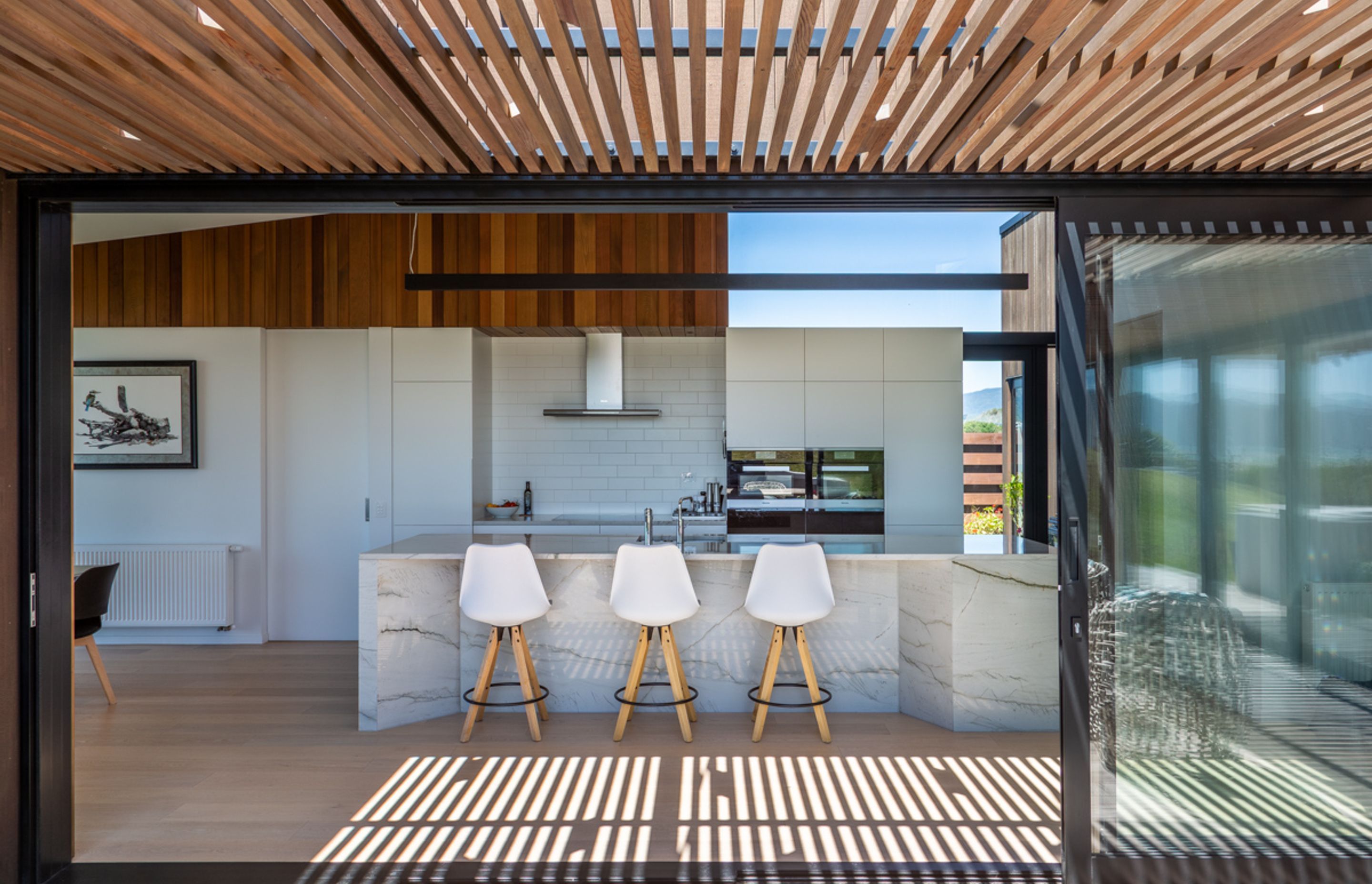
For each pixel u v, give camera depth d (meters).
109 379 6.04
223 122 2.34
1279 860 2.75
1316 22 1.81
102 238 6.02
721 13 2.38
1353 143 2.51
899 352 6.11
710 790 3.45
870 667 4.50
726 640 4.48
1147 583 2.78
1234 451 2.79
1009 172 2.77
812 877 2.78
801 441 6.10
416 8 1.79
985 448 6.47
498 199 2.79
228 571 5.97
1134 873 2.75
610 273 6.11
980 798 3.38
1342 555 2.79
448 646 4.50
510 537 4.90
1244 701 2.77
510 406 6.67
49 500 2.83
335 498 6.21
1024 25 1.83
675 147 2.51
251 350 6.08
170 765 3.72
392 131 2.47
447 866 2.84
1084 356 2.79
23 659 2.78
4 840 2.72
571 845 2.99
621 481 6.64
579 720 4.35
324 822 3.16
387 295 6.07
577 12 1.74
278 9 1.72
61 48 1.93
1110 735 2.76
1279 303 2.79
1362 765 2.77
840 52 1.90
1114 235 2.79
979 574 4.17
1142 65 2.06
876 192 2.77
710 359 6.64
